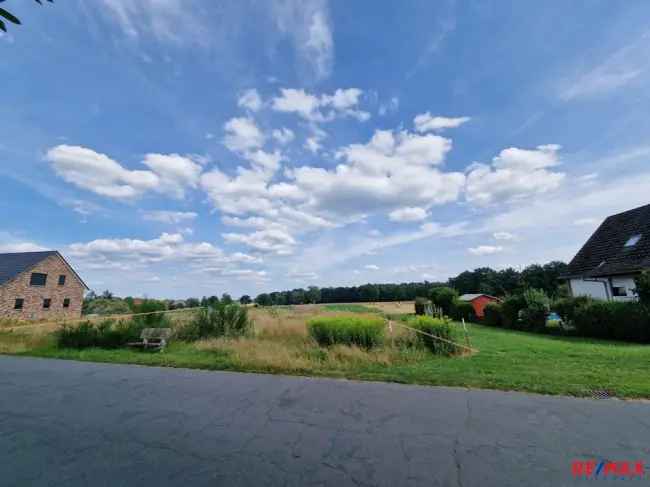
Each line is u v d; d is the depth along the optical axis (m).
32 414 4.44
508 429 3.72
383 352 8.36
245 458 3.16
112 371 6.95
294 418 4.17
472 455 3.15
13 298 32.19
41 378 6.40
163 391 5.43
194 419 4.19
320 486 2.66
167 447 3.42
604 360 7.14
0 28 1.90
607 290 17.38
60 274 37.75
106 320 11.58
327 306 47.53
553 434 3.57
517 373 6.06
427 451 3.24
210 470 2.95
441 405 4.54
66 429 3.93
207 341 10.62
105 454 3.29
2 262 35.41
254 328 12.47
